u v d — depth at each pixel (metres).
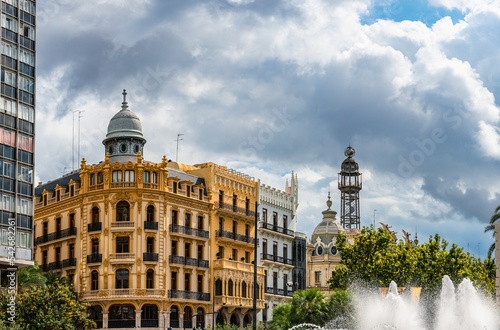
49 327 90.12
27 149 102.69
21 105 102.75
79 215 116.00
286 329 86.69
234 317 125.19
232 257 126.94
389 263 117.38
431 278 116.88
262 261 133.38
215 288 121.56
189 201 119.00
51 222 121.56
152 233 113.06
